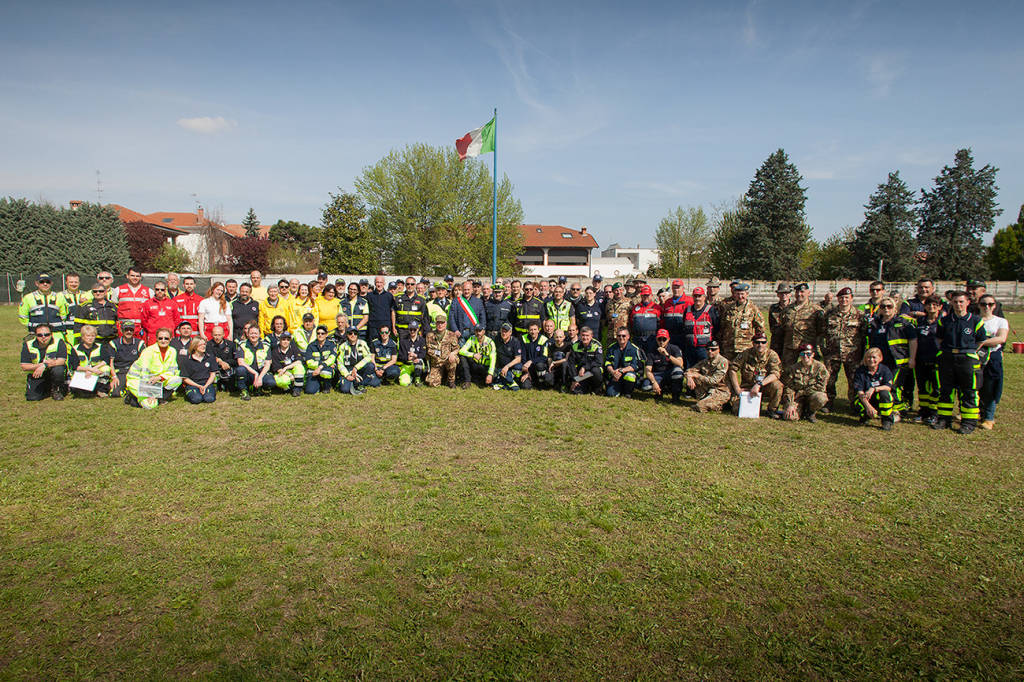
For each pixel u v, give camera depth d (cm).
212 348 891
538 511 471
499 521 452
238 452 616
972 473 573
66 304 916
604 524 445
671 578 371
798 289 870
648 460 604
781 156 4403
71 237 3822
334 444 649
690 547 414
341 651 300
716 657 299
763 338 808
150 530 431
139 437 670
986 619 336
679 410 846
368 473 555
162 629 315
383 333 1015
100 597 346
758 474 563
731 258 4622
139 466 568
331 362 931
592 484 533
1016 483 545
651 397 945
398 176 4166
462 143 2420
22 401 852
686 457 616
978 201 4362
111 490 507
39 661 291
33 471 553
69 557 392
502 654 299
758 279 4441
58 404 837
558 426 741
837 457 621
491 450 634
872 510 480
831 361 833
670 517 462
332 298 1073
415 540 419
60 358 861
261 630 316
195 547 406
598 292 1103
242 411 805
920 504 493
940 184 4475
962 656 304
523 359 1001
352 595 349
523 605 342
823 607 345
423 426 731
